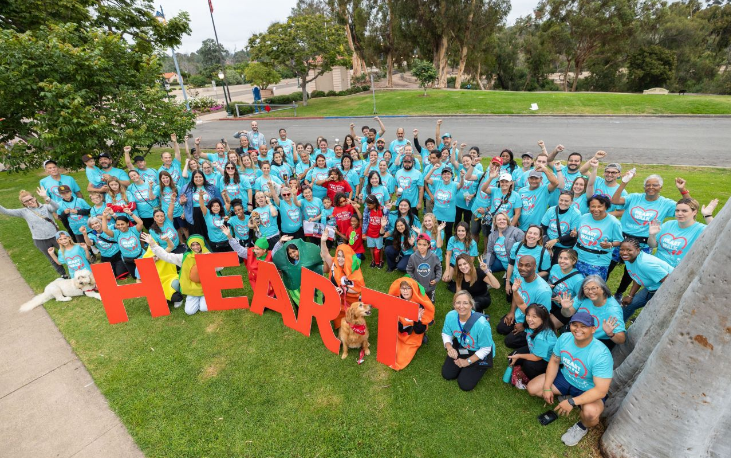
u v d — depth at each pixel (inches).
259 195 293.6
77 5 515.8
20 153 405.7
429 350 214.7
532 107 895.7
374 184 306.2
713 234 125.8
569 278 199.3
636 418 135.0
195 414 178.2
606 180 249.4
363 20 1425.9
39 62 373.1
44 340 231.3
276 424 171.8
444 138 362.9
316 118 1072.8
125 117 422.9
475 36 1384.1
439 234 255.0
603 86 1914.4
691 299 115.9
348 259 231.0
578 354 153.5
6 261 336.8
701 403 118.2
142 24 627.2
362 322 198.4
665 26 1660.9
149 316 251.6
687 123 784.3
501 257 249.8
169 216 302.5
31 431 172.9
